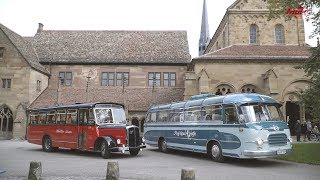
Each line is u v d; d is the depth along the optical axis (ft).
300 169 43.93
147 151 72.59
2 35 123.24
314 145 71.92
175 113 66.54
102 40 146.61
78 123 63.26
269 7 57.67
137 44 143.33
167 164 49.39
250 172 41.22
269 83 97.50
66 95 125.90
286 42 117.60
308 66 62.85
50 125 70.85
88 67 134.51
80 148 62.18
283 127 48.73
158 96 123.85
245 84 101.50
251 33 119.96
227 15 120.57
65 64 134.82
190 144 60.34
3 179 35.96
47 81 132.98
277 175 38.86
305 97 62.69
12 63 120.98
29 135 77.56
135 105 118.42
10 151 71.15
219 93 102.12
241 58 101.96
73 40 146.51
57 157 59.67
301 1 55.52
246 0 119.75
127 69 133.90
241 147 47.65
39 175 34.40
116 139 58.03
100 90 128.77
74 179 36.17
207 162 52.19
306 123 95.04
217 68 102.68
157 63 132.98
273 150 46.57
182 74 132.87
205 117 56.80
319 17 60.59
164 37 147.84
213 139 53.83
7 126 118.42
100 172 41.27
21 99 118.73
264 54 104.12
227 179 36.17
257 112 48.98
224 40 129.08
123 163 50.57
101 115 60.39
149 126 76.33
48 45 143.23
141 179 36.37
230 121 50.49
